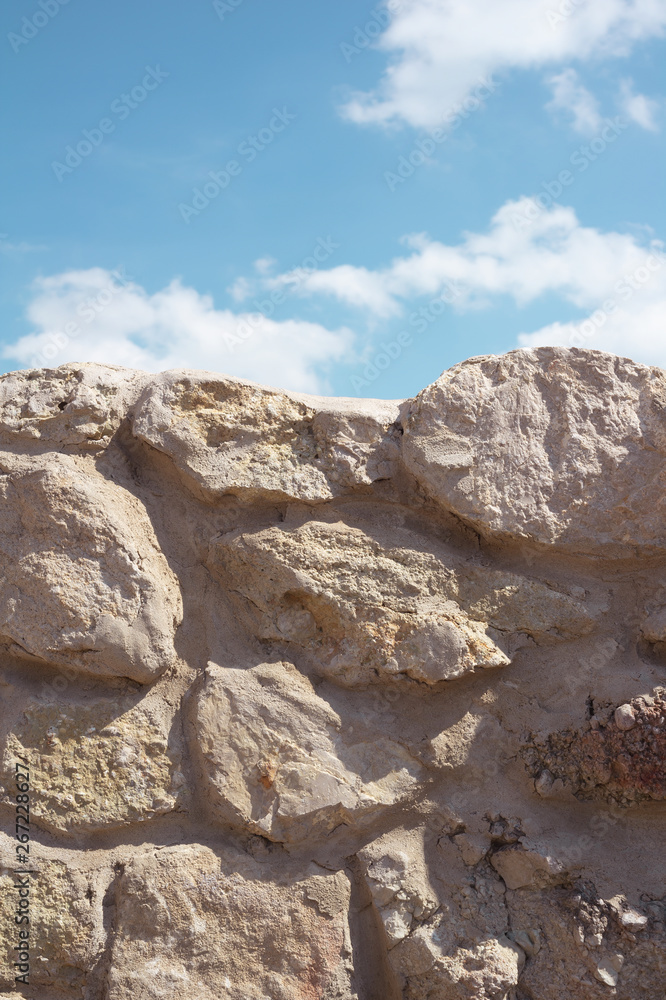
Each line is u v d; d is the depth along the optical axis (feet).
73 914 6.73
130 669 7.28
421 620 7.27
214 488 7.53
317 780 6.97
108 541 7.36
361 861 6.97
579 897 6.63
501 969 6.43
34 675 7.48
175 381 7.73
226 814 7.02
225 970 6.64
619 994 6.31
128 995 6.48
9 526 7.49
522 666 7.39
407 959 6.61
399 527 7.74
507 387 7.63
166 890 6.73
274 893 6.81
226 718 7.15
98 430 7.75
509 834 6.96
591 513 7.39
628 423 7.49
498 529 7.37
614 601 7.45
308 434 7.85
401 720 7.30
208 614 7.64
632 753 6.79
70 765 7.13
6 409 7.80
